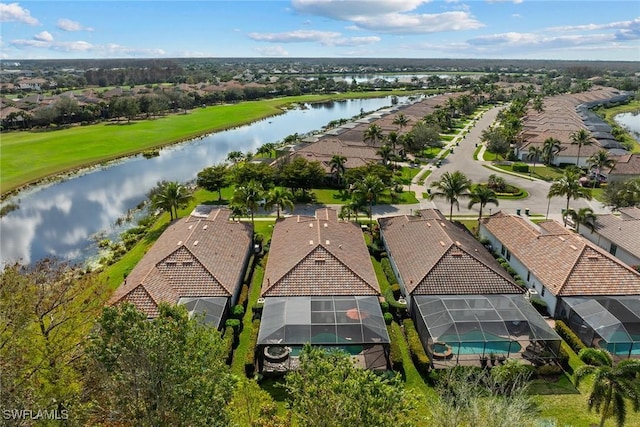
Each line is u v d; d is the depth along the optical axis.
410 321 49.34
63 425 25.61
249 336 48.00
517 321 45.56
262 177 93.56
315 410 22.97
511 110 185.38
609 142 138.62
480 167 122.31
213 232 62.16
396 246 63.22
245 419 28.73
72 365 30.14
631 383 30.94
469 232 69.56
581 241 56.50
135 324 22.81
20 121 182.25
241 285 57.84
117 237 78.00
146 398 22.55
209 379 24.56
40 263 46.41
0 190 103.25
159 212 87.81
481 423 29.67
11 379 25.02
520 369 39.16
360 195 76.06
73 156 135.00
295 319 45.25
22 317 29.16
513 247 62.88
